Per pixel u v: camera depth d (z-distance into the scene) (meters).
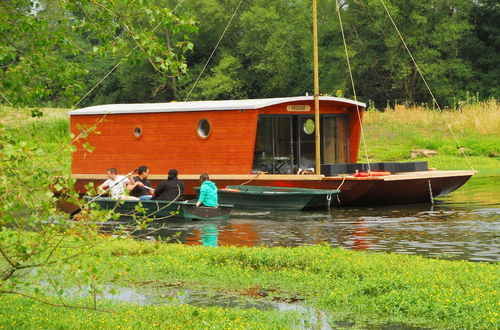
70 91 17.08
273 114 41.66
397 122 73.31
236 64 125.62
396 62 110.19
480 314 14.90
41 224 11.80
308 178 38.59
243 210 38.16
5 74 16.05
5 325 14.38
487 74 114.81
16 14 15.77
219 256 22.25
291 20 125.75
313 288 18.38
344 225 31.22
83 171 46.50
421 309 15.64
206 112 41.81
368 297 17.05
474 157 62.41
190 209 33.75
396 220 32.62
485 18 117.62
